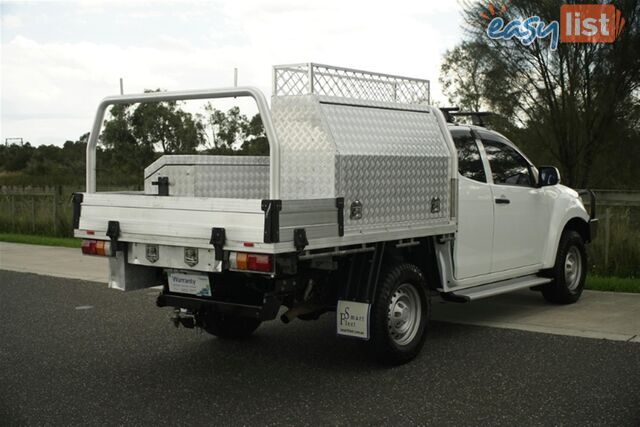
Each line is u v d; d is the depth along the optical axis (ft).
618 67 61.77
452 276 22.04
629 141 64.80
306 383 18.37
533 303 28.55
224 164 21.85
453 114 25.11
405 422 15.42
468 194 22.68
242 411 16.33
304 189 18.06
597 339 22.49
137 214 17.89
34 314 27.27
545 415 15.67
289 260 16.01
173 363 20.42
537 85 65.57
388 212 19.04
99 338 23.41
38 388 18.15
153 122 55.83
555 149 67.97
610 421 15.26
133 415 16.12
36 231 60.64
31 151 163.32
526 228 25.68
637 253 34.01
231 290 18.03
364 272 18.74
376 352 19.04
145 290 32.76
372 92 20.33
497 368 19.38
